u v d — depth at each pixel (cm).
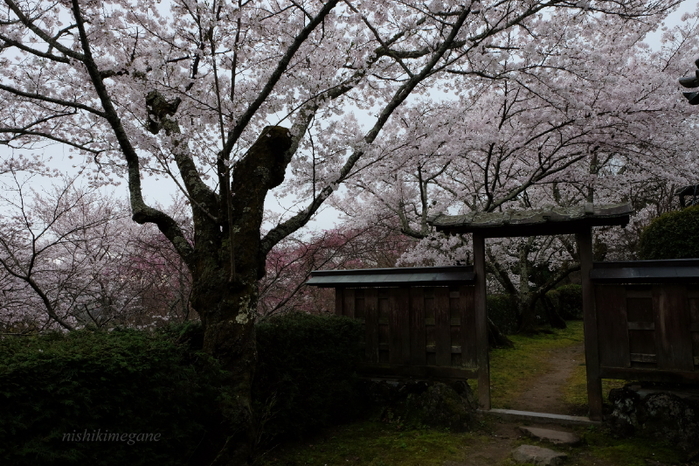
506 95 722
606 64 645
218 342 376
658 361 458
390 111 492
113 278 779
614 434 449
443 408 494
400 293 580
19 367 231
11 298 664
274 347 436
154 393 296
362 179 859
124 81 494
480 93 749
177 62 543
